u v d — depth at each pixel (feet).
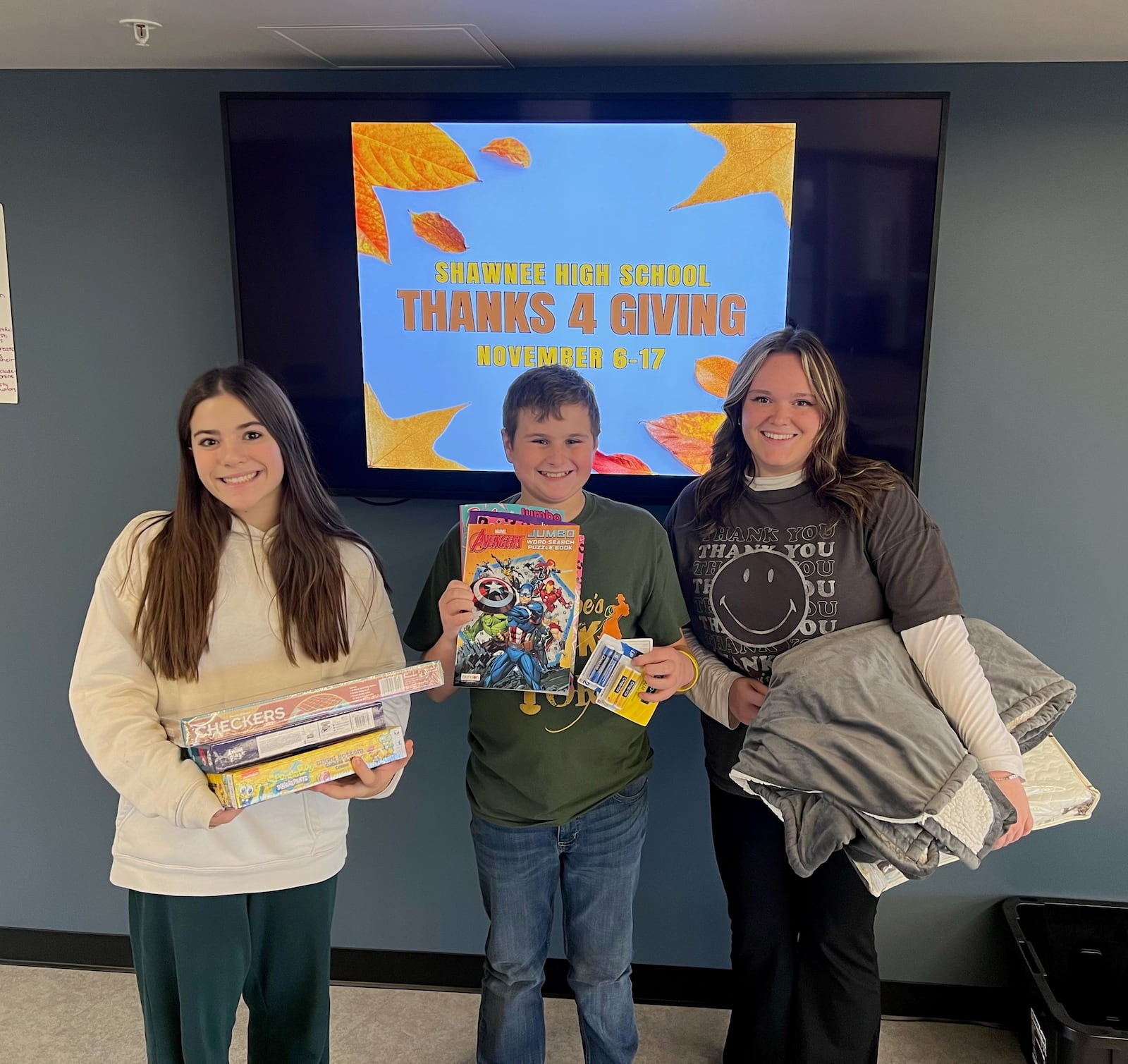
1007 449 5.87
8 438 6.37
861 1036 4.91
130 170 5.94
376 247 5.67
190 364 6.18
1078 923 6.34
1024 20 4.58
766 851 5.02
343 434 5.97
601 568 4.96
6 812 6.92
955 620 4.63
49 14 4.63
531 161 5.48
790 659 4.68
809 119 5.28
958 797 4.20
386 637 4.86
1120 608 6.02
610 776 5.04
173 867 4.39
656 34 4.91
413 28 4.83
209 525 4.45
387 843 6.77
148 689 4.47
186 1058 4.60
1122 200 5.51
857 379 5.58
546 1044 6.27
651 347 5.68
